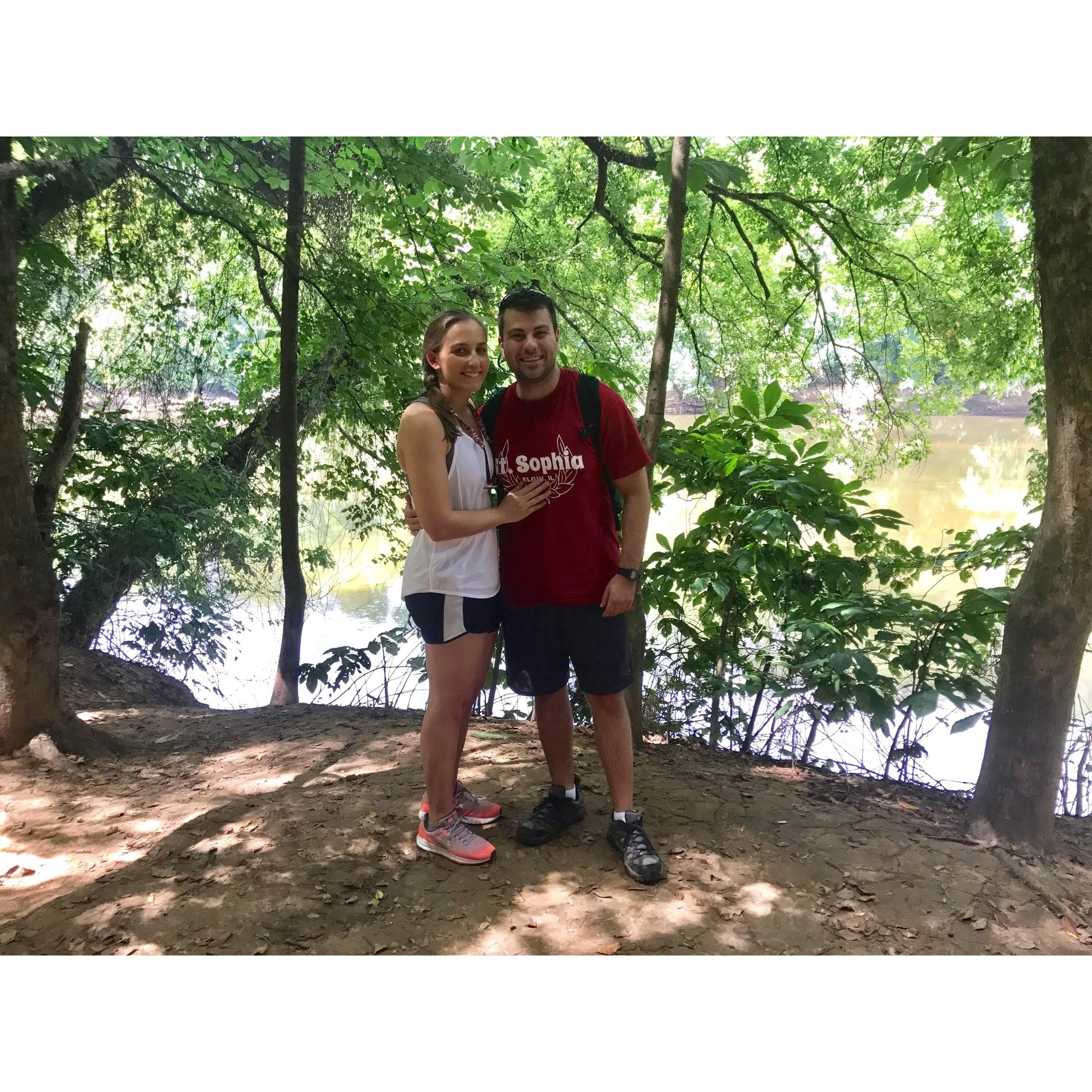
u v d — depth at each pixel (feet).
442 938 7.59
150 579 22.15
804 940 7.69
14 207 12.43
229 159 19.36
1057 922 8.17
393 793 10.57
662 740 13.96
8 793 10.82
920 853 9.30
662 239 25.93
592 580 8.55
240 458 25.95
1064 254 8.70
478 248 23.25
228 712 16.40
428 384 8.34
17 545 12.06
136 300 22.03
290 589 17.98
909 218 27.68
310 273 18.86
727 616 14.56
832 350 24.81
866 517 14.33
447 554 8.36
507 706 15.87
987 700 12.34
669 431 14.74
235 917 7.79
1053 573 9.19
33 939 7.44
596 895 8.26
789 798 10.91
